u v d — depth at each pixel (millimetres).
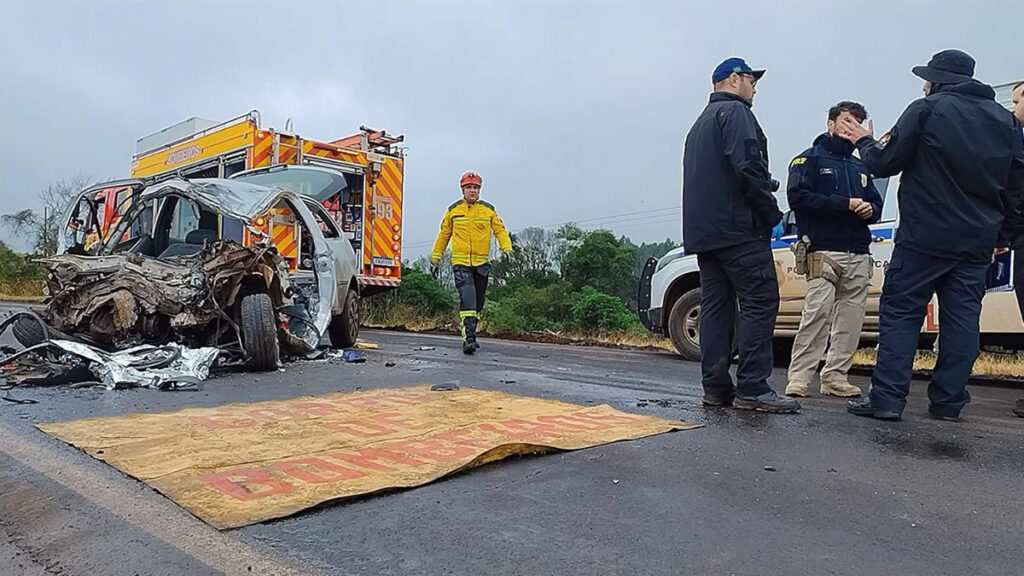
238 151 10562
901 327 4082
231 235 7281
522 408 4102
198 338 5984
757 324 4242
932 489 2680
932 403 4215
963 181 3947
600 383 5574
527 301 19828
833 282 4934
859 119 4801
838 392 4992
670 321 8188
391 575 1927
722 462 3031
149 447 3086
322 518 2320
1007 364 7398
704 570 1963
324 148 11125
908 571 1960
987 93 4055
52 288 5844
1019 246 4375
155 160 12945
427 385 5152
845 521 2340
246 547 2088
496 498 2537
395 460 2910
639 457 3082
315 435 3332
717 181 4223
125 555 2055
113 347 5789
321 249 7027
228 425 3553
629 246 26953
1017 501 2545
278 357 5977
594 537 2193
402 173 12352
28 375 5121
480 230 8359
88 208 7223
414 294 16562
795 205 4938
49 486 2613
